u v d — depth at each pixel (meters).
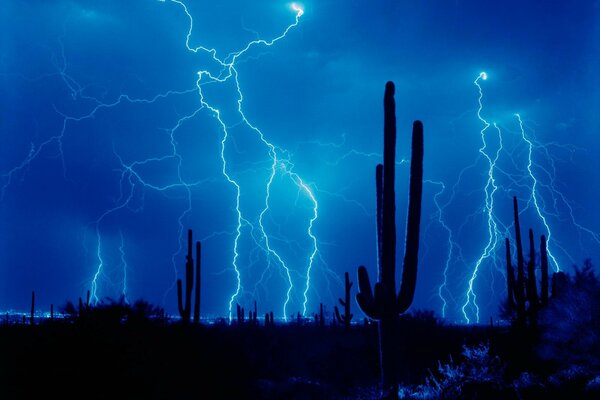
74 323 13.41
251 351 17.59
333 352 19.42
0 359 11.86
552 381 11.96
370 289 11.91
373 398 11.46
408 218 11.75
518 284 22.52
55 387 11.58
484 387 11.54
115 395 11.95
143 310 15.41
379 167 12.66
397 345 11.52
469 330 25.69
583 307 13.63
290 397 13.45
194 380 13.37
